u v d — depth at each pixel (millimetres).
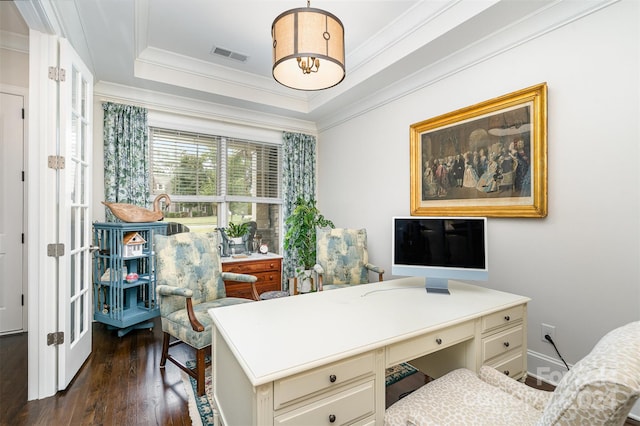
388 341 1100
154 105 3385
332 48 1469
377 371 1097
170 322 2057
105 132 3051
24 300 2854
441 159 2727
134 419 1625
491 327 1484
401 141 3162
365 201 3656
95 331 2879
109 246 2727
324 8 2348
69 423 1591
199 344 1812
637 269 1659
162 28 2617
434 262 1780
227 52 3016
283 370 884
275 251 4328
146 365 2211
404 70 2826
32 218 1835
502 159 2262
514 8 1955
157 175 3471
